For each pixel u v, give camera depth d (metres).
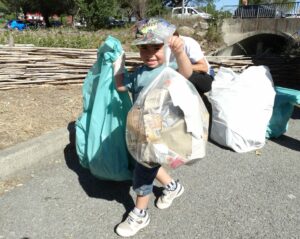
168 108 2.42
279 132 5.03
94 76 3.40
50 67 6.36
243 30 19.64
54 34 11.26
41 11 39.31
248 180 3.74
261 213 3.13
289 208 3.23
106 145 3.16
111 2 23.98
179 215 3.05
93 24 23.61
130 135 2.50
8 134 3.98
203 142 2.52
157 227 2.88
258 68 5.00
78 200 3.20
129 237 2.74
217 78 4.94
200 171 3.90
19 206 3.06
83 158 3.48
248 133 4.50
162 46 2.63
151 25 2.58
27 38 9.38
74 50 6.56
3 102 5.17
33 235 2.72
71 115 4.83
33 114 4.74
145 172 2.70
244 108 4.53
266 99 4.66
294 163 4.23
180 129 2.42
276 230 2.90
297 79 8.30
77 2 24.02
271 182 3.72
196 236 2.79
